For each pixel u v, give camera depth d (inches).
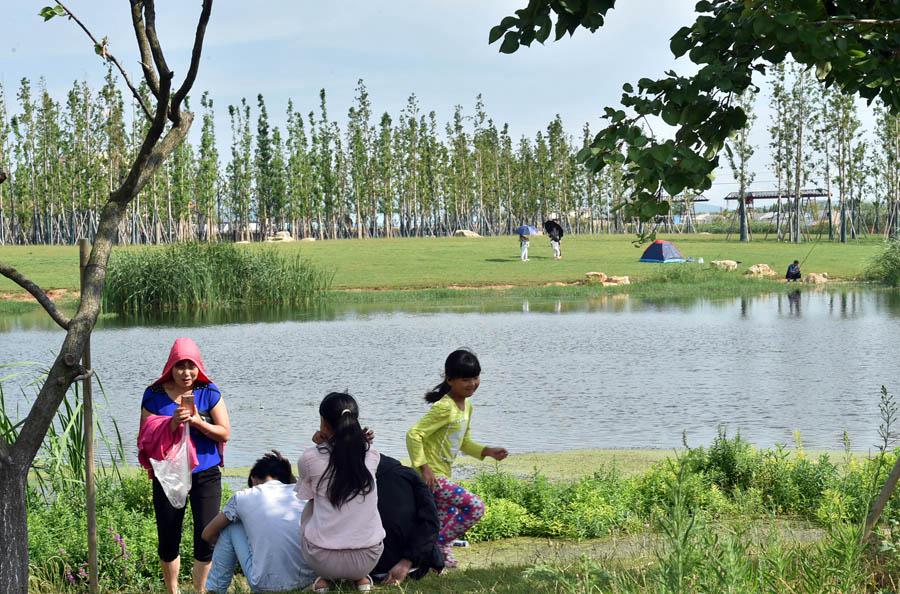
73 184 4330.7
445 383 282.4
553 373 858.1
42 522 314.8
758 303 1632.6
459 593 242.5
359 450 250.7
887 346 1010.7
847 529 199.3
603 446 537.0
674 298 1786.4
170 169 4461.1
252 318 1475.1
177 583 269.6
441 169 5157.5
